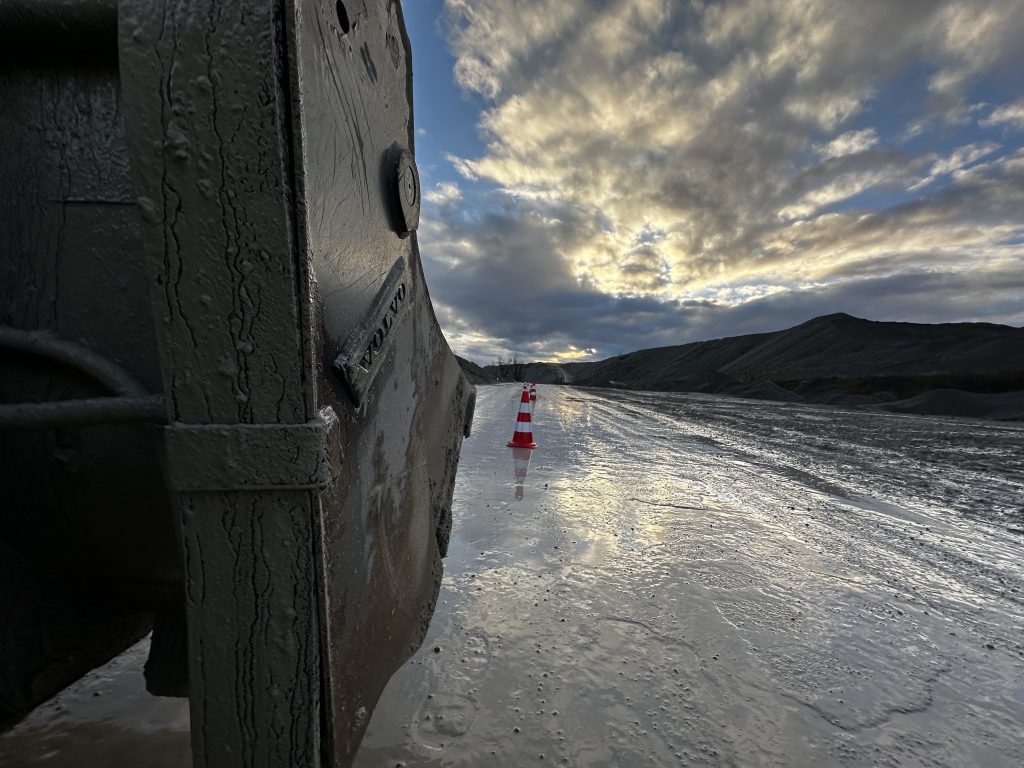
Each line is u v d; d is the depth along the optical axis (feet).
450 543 8.94
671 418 36.81
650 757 4.22
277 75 1.99
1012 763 4.34
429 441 4.99
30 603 3.31
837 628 6.54
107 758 3.91
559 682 5.17
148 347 2.47
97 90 2.42
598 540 9.29
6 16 2.18
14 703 3.27
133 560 3.31
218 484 2.19
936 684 5.44
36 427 2.26
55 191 2.44
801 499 13.12
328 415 2.37
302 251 2.11
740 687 5.22
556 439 22.29
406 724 4.49
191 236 2.06
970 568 8.89
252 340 2.15
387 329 3.33
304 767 2.46
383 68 3.49
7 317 2.51
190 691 2.38
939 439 27.07
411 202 3.82
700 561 8.48
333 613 2.55
